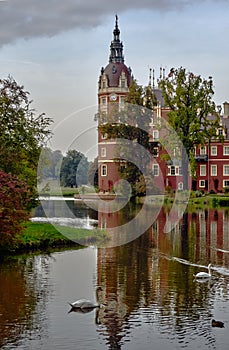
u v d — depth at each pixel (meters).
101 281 17.91
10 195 21.83
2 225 21.80
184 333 12.92
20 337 12.56
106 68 83.19
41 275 18.73
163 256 22.91
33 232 26.19
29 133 31.02
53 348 11.95
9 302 15.25
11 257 22.23
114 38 87.31
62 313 14.31
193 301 15.51
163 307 14.93
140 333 12.91
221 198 57.28
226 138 82.81
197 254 23.45
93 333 12.88
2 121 30.09
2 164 28.52
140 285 17.38
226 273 19.36
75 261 21.48
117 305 15.10
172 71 66.12
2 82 30.64
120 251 24.28
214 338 12.59
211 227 34.47
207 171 83.06
